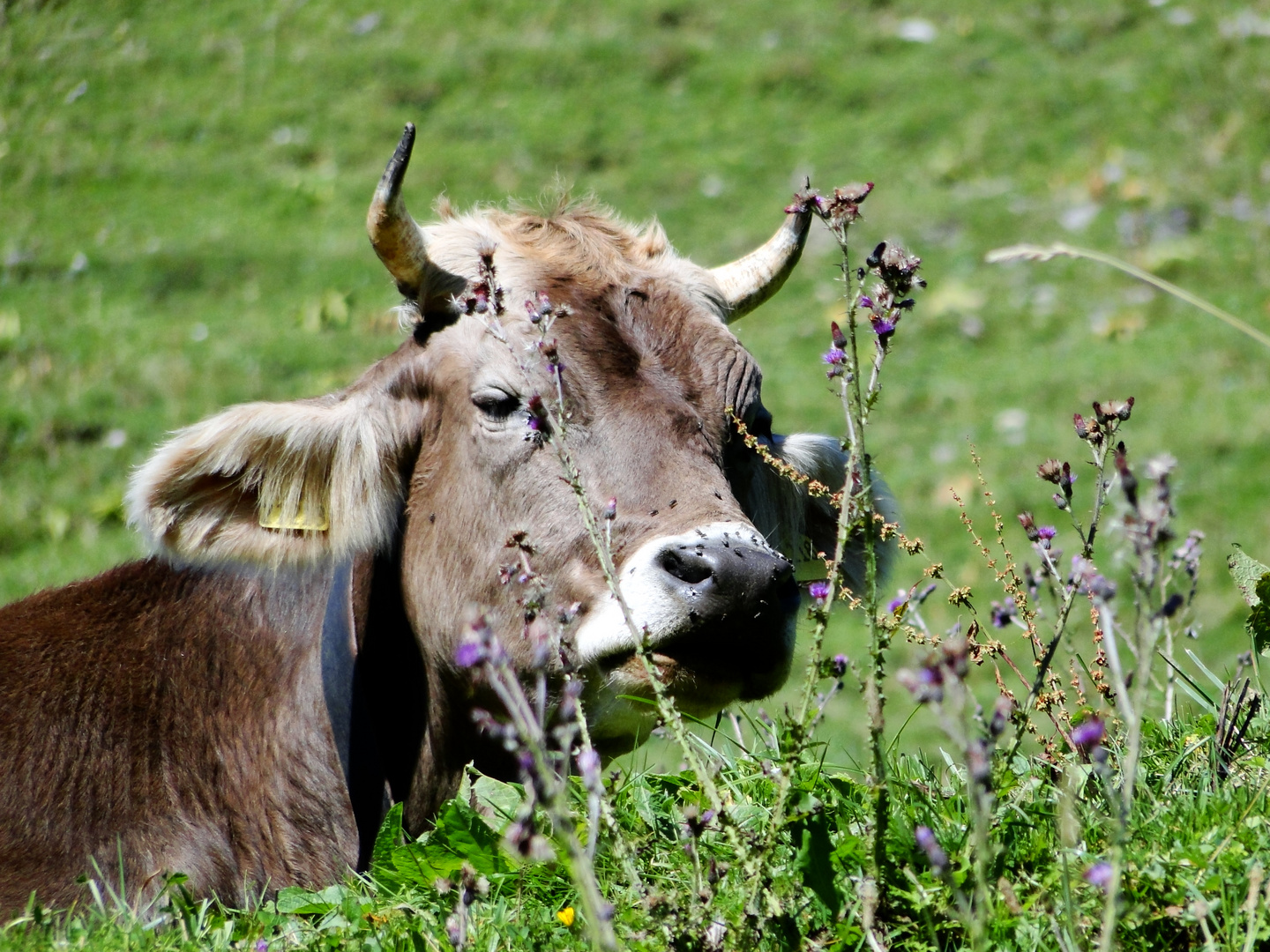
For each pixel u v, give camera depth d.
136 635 18.30
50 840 16.69
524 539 12.74
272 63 75.38
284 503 17.39
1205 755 14.26
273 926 13.76
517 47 75.69
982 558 44.09
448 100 72.75
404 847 13.48
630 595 14.41
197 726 17.58
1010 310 58.50
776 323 58.34
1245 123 66.44
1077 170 64.94
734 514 14.96
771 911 11.05
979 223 62.66
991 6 77.06
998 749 12.49
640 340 16.55
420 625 17.02
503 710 16.20
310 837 17.05
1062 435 50.12
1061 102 69.38
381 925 12.76
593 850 9.53
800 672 36.69
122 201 66.50
